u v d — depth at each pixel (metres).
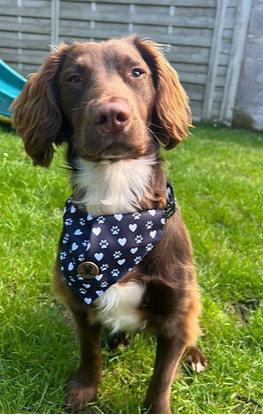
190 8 1.56
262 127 1.68
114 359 0.43
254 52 1.60
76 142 0.35
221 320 0.47
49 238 0.58
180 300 0.36
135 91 0.36
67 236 0.37
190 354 0.43
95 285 0.35
